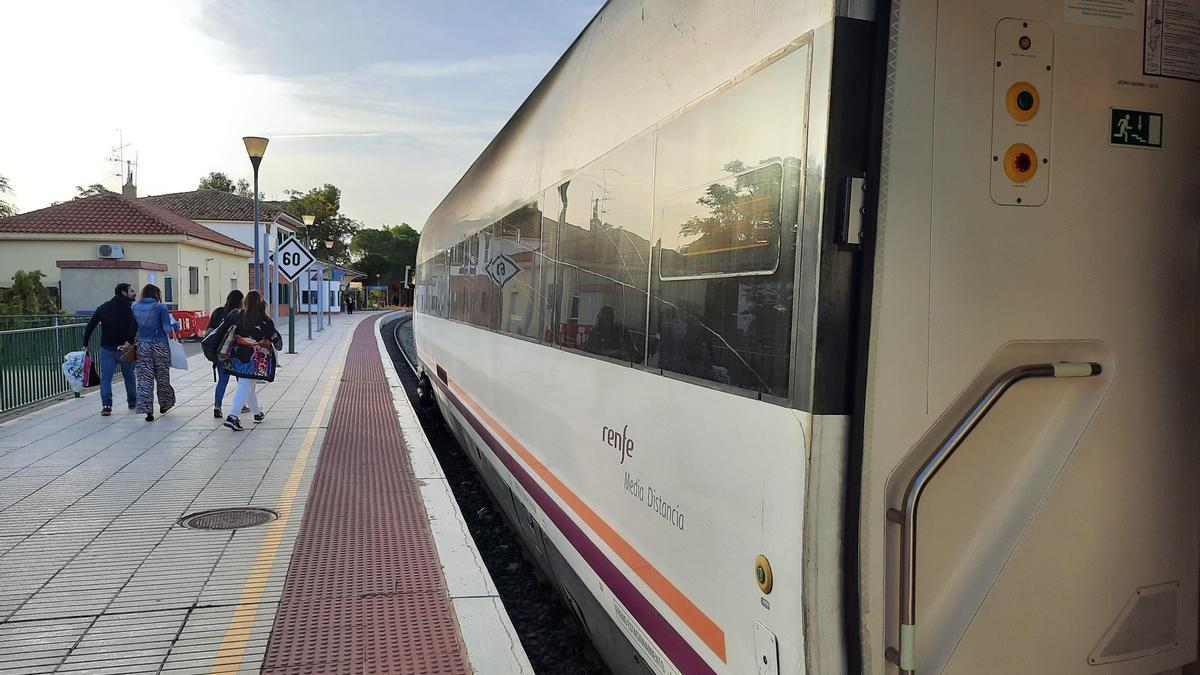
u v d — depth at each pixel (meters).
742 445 2.51
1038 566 2.42
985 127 2.24
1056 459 2.42
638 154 3.61
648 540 3.31
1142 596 2.53
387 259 105.94
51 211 32.56
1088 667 2.49
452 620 4.52
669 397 3.11
